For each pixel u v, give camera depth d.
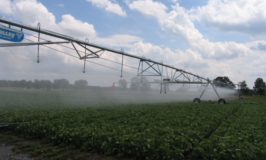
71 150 12.13
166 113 23.70
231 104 42.81
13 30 17.53
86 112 22.56
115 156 11.34
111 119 19.77
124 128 14.73
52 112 21.55
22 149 12.27
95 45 23.98
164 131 13.87
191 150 11.58
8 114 19.55
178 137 12.11
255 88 133.88
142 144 10.93
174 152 10.48
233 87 63.12
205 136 15.02
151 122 17.95
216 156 10.15
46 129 14.19
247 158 10.08
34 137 14.34
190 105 36.00
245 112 28.88
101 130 13.51
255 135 13.59
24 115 18.66
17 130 15.18
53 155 11.48
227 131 14.69
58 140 13.09
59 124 15.32
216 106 35.28
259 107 38.16
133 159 11.02
